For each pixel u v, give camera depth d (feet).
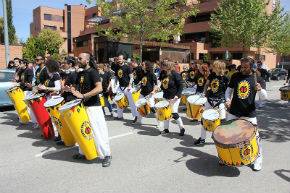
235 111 13.38
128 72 24.54
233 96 13.57
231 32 74.84
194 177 12.48
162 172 13.04
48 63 17.04
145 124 23.36
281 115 27.20
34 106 17.40
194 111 20.08
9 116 26.40
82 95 12.70
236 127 12.25
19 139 18.62
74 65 17.67
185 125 22.93
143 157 15.10
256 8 72.59
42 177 12.54
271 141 18.19
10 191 11.20
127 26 55.83
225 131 12.17
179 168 13.53
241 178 12.34
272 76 82.74
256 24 73.10
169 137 19.21
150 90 22.25
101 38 68.08
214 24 85.10
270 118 25.73
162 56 80.79
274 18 74.54
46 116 17.90
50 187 11.52
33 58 73.15
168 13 54.34
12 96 20.75
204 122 16.30
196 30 103.55
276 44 77.66
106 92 25.90
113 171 13.17
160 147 16.90
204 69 24.43
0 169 13.52
